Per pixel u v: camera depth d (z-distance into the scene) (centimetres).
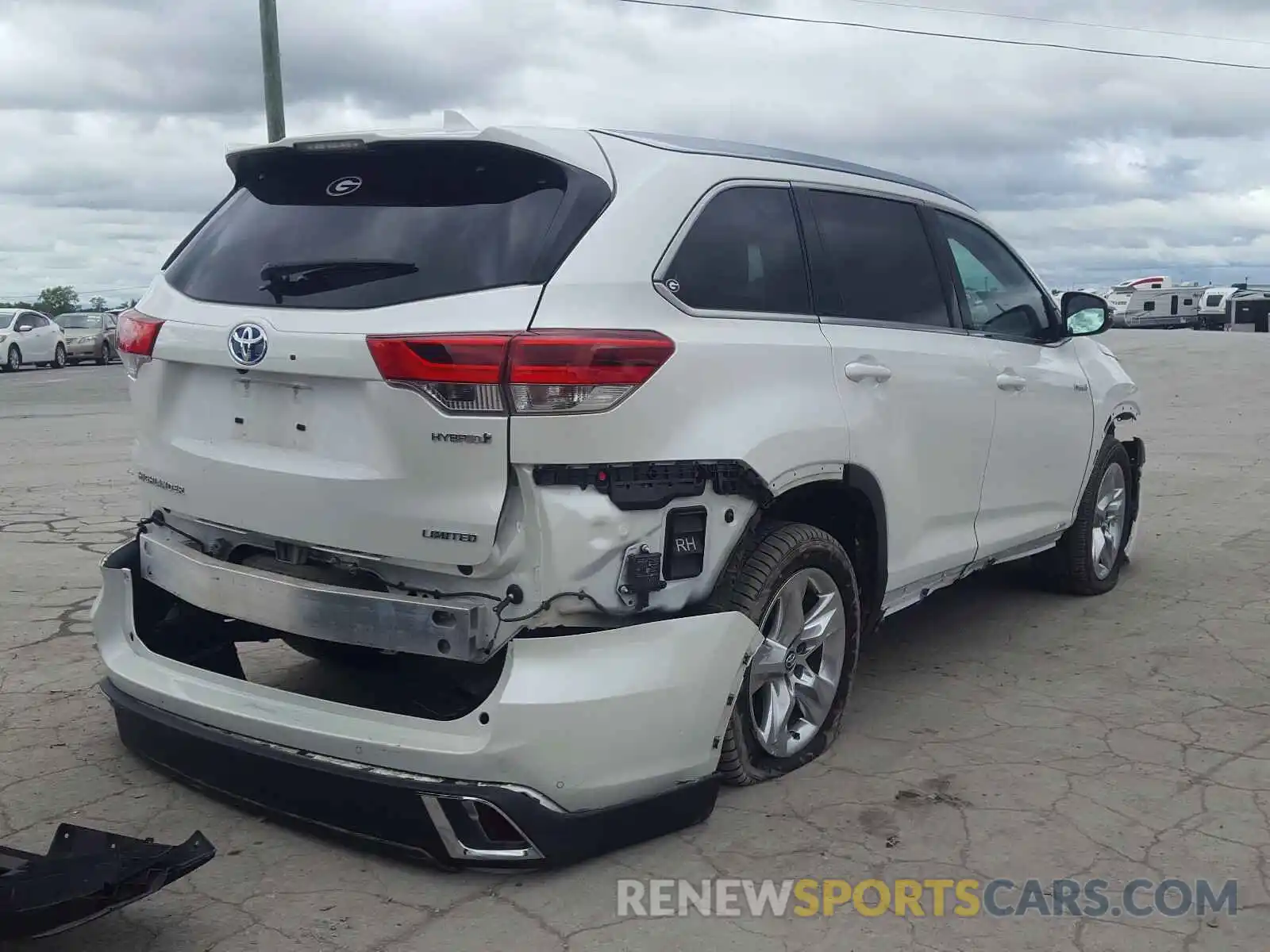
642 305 330
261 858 336
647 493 319
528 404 301
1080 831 359
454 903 313
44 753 407
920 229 472
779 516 402
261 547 354
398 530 316
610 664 315
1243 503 904
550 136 340
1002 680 498
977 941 299
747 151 403
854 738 431
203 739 346
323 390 326
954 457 464
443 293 315
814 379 381
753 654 347
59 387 2339
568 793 313
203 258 374
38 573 667
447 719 364
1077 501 594
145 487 389
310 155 361
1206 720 451
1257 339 2761
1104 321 552
